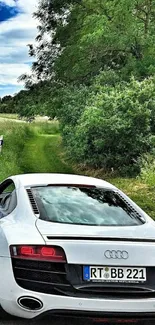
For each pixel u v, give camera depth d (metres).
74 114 26.31
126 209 5.08
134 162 18.97
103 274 4.19
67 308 4.11
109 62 31.75
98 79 26.83
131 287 4.23
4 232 4.46
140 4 30.23
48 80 36.06
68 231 4.37
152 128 19.30
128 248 4.30
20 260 4.18
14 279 4.17
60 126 31.39
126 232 4.54
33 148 34.03
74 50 32.34
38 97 34.44
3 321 4.68
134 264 4.25
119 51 31.05
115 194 5.39
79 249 4.18
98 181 5.75
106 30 29.33
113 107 19.12
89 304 4.11
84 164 22.69
